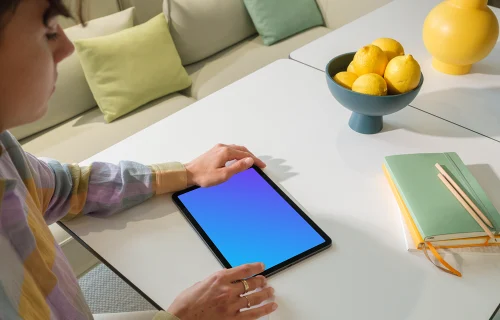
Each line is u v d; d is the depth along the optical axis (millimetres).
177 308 692
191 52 2023
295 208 850
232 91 1204
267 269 747
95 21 1767
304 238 796
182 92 1951
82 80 1715
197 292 707
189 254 793
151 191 883
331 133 1046
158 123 1098
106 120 1698
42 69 516
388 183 911
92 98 1769
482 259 758
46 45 514
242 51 2139
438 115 1092
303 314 696
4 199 548
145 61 1751
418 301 702
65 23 1695
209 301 699
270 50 2123
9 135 685
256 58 2068
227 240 801
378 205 865
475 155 967
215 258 786
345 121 1083
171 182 893
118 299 1549
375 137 1030
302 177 931
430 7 1610
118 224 849
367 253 778
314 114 1108
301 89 1203
